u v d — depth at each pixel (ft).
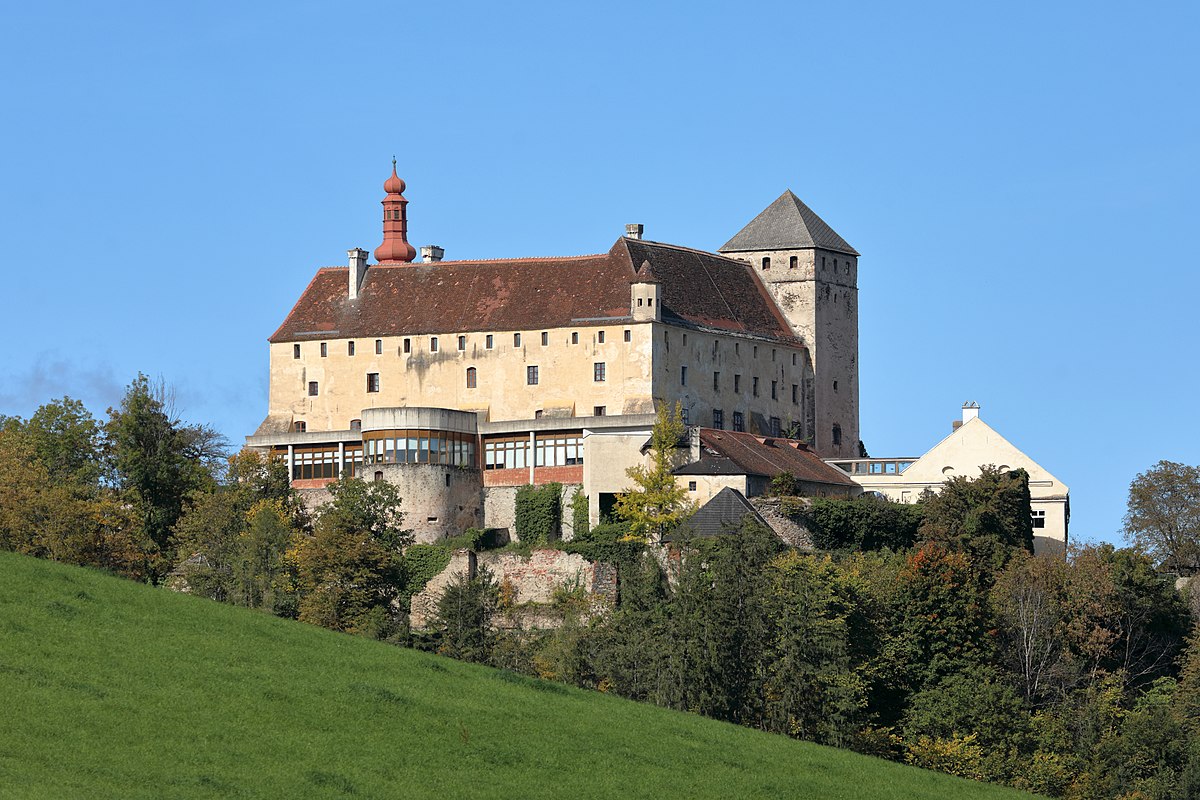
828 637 417.08
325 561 538.88
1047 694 477.36
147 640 329.52
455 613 488.85
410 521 581.12
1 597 339.36
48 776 258.16
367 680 329.31
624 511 551.59
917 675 457.27
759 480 569.64
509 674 356.18
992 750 428.97
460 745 303.48
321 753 287.69
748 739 345.10
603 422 593.01
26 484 517.14
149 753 275.18
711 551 458.91
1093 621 499.92
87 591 352.69
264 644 341.82
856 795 318.86
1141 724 441.68
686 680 409.69
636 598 463.83
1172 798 419.54
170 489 602.03
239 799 261.85
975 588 482.69
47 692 292.61
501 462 602.44
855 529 558.97
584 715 336.70
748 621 417.90
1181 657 512.22
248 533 549.13
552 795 287.89
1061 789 416.87
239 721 295.07
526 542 582.76
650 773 308.19
